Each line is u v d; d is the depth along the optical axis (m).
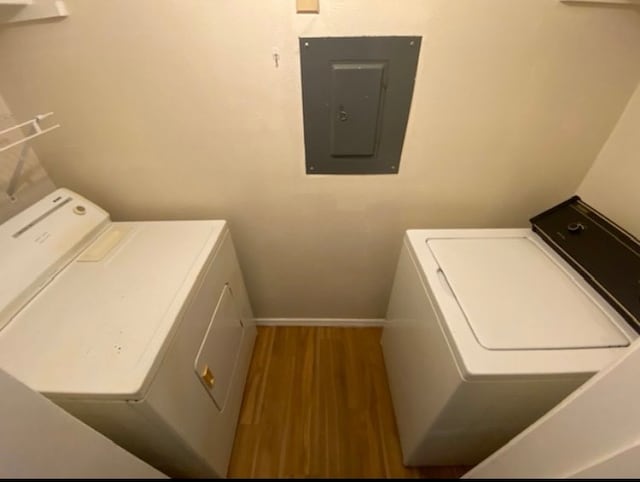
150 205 1.45
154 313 0.92
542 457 0.63
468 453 1.23
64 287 1.02
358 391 1.65
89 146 1.26
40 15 0.93
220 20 0.99
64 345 0.84
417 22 0.99
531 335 0.89
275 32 1.01
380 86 1.11
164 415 0.84
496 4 0.96
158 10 0.98
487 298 0.99
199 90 1.13
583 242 1.13
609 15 0.97
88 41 1.03
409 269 1.26
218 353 1.24
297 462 1.40
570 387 0.84
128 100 1.15
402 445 1.39
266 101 1.15
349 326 1.97
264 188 1.38
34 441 0.52
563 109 1.15
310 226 1.51
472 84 1.11
